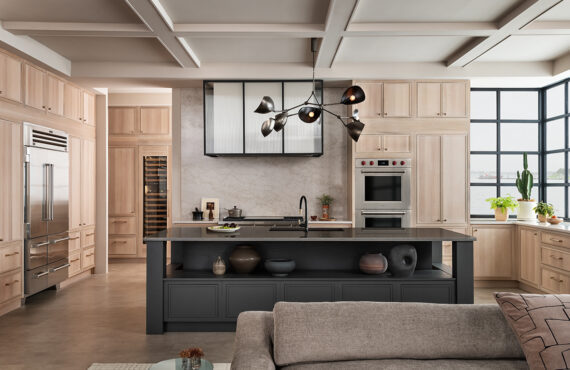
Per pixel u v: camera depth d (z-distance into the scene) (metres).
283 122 4.37
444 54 5.55
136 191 7.88
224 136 6.00
